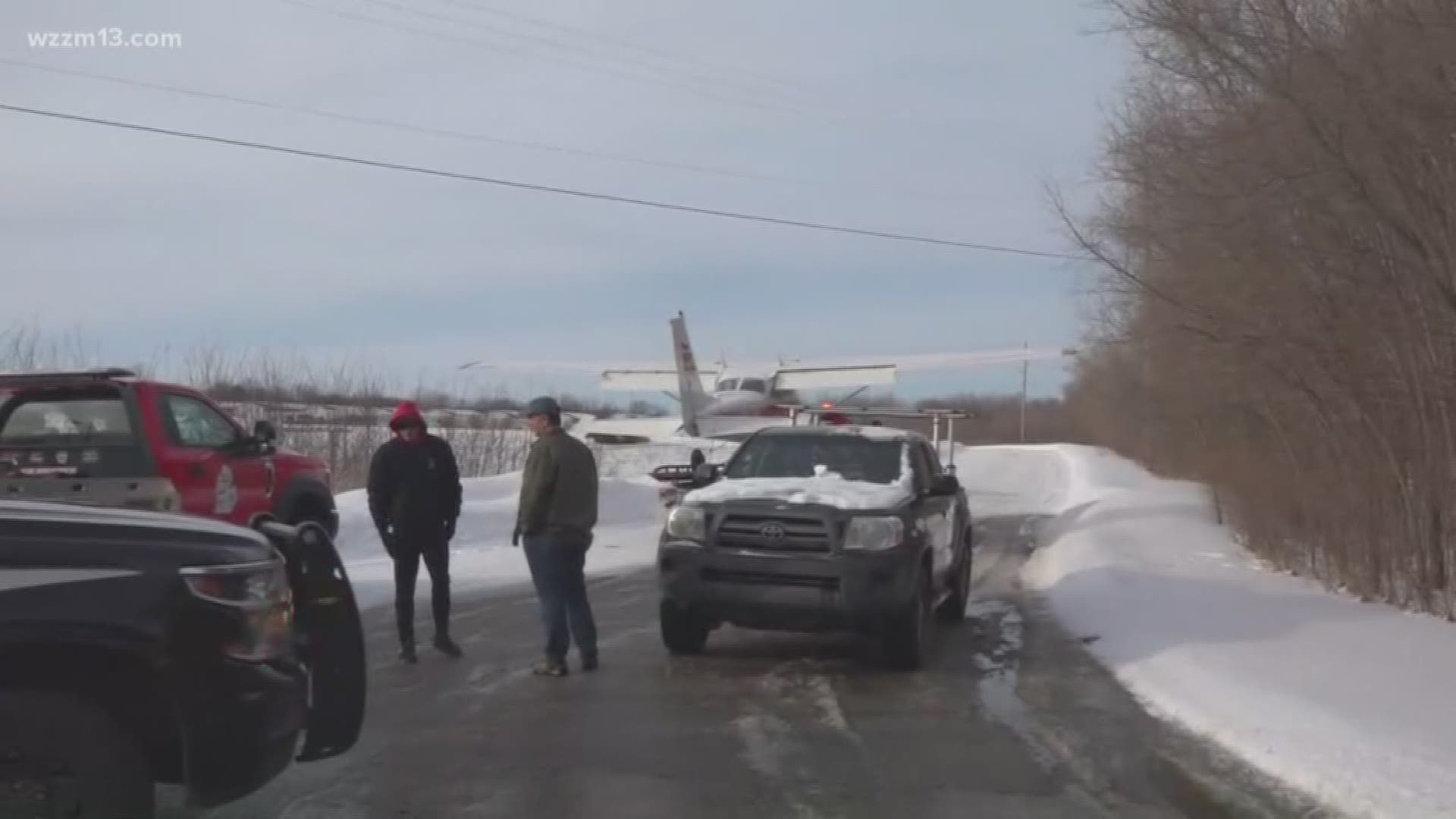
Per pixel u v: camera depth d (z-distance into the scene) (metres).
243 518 10.88
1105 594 13.45
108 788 4.71
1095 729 7.87
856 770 6.88
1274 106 10.52
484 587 14.42
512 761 6.93
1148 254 14.23
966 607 13.15
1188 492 28.22
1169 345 16.08
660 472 15.27
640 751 7.21
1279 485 15.66
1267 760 6.97
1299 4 10.56
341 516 17.30
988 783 6.64
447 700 8.49
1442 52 9.11
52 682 4.75
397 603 9.84
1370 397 12.15
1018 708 8.50
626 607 13.32
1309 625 10.90
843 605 9.48
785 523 9.67
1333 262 11.43
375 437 25.00
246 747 4.88
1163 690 8.75
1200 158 11.90
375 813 5.98
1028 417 81.44
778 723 7.96
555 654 9.43
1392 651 9.66
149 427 9.90
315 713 5.62
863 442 11.34
